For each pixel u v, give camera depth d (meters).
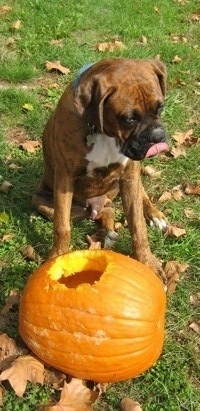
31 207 2.37
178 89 3.16
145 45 3.68
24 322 1.67
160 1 4.41
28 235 2.23
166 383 1.74
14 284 2.02
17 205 2.38
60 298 1.61
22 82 3.14
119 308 1.58
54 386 1.71
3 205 2.37
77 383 1.67
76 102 1.77
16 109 2.85
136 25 3.91
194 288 2.04
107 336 1.58
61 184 1.96
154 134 1.75
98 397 1.68
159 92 1.80
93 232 2.27
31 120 2.79
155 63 1.86
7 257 2.13
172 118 2.90
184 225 2.30
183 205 2.40
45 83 3.13
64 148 1.89
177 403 1.69
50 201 2.27
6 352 1.77
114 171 1.96
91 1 4.14
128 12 4.11
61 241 2.01
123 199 2.03
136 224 2.01
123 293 1.60
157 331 1.65
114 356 1.60
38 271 1.71
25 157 2.61
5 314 1.91
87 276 1.75
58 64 3.24
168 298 1.98
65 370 1.66
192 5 4.44
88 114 1.79
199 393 1.73
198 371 1.78
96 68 1.83
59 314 1.60
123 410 1.66
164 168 2.60
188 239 2.22
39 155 2.62
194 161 2.64
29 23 3.72
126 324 1.58
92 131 1.82
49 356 1.65
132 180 1.98
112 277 1.62
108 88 1.74
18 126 2.80
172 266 2.09
